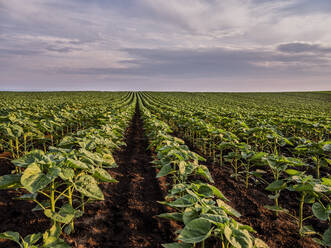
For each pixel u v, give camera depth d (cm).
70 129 1480
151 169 928
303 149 683
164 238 484
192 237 224
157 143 769
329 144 584
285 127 1452
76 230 489
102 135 752
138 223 536
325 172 895
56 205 579
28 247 289
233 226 238
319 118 1546
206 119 1711
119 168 932
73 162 346
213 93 11681
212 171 916
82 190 345
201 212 280
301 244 478
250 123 1314
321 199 675
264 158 526
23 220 519
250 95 9906
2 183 295
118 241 471
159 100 5625
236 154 755
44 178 300
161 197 679
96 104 3266
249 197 696
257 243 252
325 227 546
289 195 721
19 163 337
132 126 2097
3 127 699
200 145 1320
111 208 605
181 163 434
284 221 570
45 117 1274
